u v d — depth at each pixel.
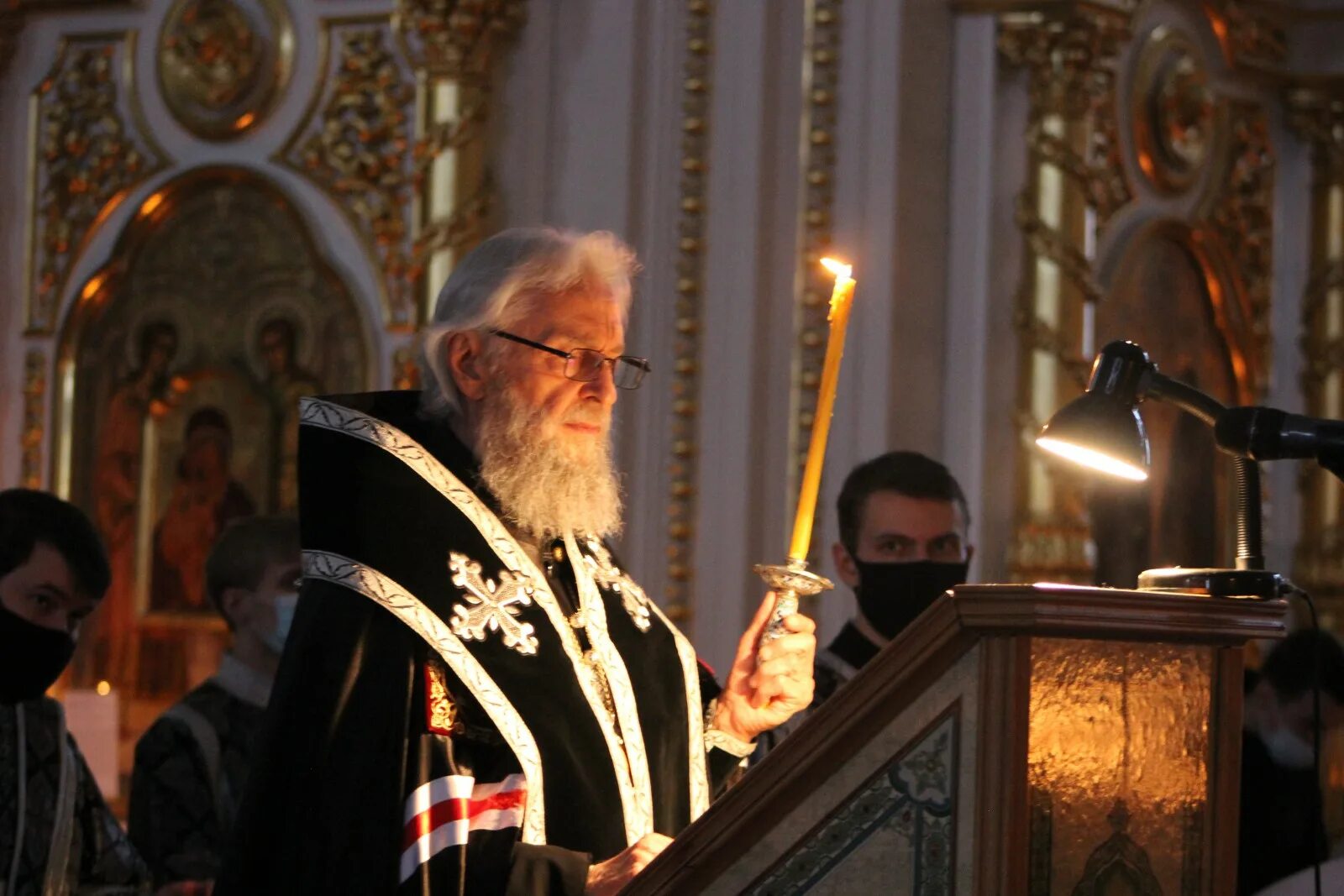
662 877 2.58
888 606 5.34
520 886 3.27
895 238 9.13
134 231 10.27
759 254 9.12
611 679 3.83
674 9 9.21
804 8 9.23
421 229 9.47
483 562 3.71
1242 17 11.36
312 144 9.91
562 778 3.58
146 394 10.23
